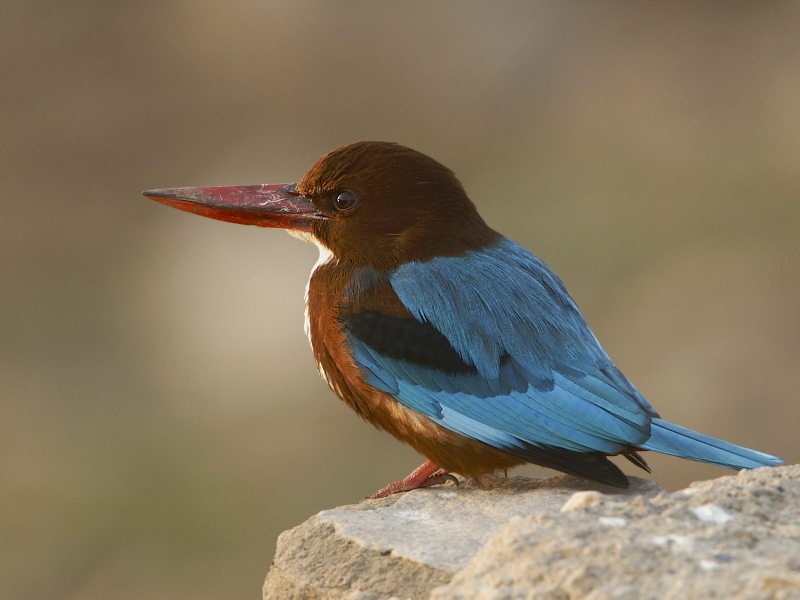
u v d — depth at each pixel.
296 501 14.59
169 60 22.00
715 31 21.38
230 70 21.83
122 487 14.98
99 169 21.06
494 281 7.01
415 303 6.98
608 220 17.86
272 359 16.81
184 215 19.52
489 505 6.11
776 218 17.39
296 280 17.73
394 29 21.95
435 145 20.70
